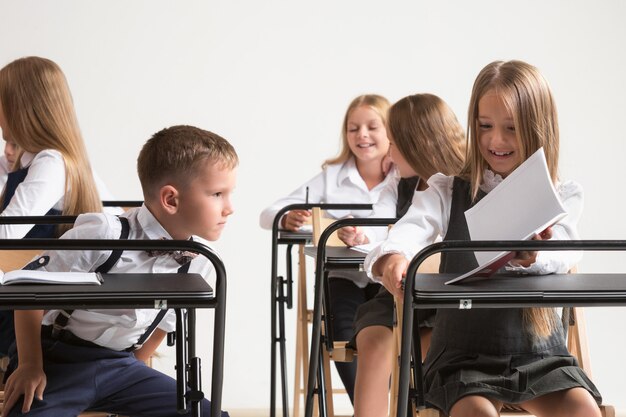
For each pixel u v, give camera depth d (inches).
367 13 183.9
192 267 84.7
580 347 101.6
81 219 79.4
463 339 81.7
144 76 180.7
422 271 96.3
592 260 183.9
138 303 61.3
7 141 112.7
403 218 89.3
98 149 179.8
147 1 180.7
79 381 78.1
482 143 86.4
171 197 79.4
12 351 84.0
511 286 66.6
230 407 182.2
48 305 59.8
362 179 156.6
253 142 182.4
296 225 144.8
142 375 81.0
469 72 184.7
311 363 108.1
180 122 181.3
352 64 183.8
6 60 177.5
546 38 184.7
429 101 117.3
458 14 184.7
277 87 182.9
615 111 184.5
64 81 105.8
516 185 70.4
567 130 184.2
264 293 183.0
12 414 73.6
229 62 182.2
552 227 85.3
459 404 73.4
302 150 183.2
